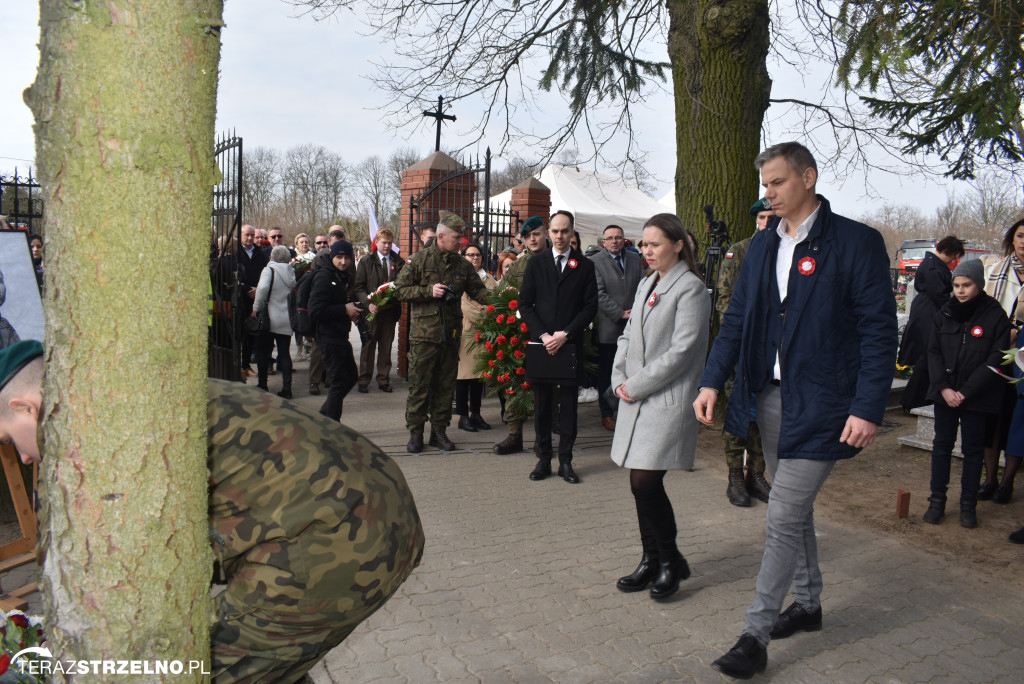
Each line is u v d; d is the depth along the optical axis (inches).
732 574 150.0
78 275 40.6
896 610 136.9
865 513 189.9
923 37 191.2
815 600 126.5
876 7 189.0
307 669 60.0
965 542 171.6
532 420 294.8
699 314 137.2
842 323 110.3
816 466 110.5
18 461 122.1
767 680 112.1
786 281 114.8
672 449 134.1
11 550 120.4
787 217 114.3
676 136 272.2
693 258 144.0
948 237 261.6
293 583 52.8
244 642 54.1
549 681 109.7
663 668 114.2
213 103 43.8
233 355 275.9
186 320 43.2
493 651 117.7
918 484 213.9
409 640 120.6
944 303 188.4
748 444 190.9
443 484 207.2
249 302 343.0
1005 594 144.8
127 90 39.9
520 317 235.1
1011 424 188.7
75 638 43.3
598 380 277.9
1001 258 221.9
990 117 189.6
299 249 465.7
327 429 58.5
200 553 46.1
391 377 382.3
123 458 42.0
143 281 41.1
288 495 53.2
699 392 132.3
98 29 39.4
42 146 40.7
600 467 227.8
